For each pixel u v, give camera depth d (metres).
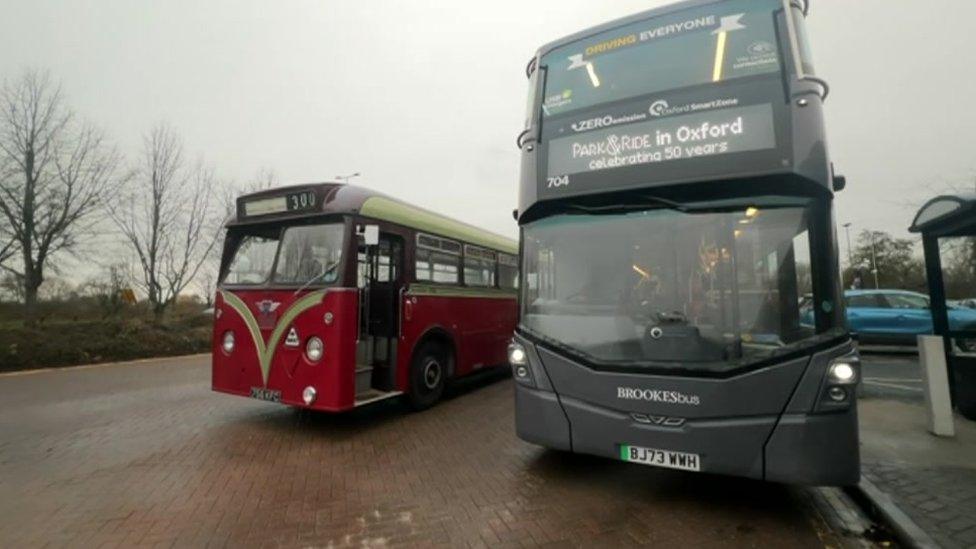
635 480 4.80
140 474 5.00
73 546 3.59
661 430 4.00
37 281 17.56
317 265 6.38
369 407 8.05
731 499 4.38
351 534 3.76
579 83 4.87
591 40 4.94
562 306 4.62
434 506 4.24
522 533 3.77
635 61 4.65
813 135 3.89
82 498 4.42
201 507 4.23
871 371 10.80
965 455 5.13
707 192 4.20
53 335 14.77
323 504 4.29
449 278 8.64
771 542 3.65
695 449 3.89
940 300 7.12
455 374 8.67
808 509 4.18
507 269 10.91
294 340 6.31
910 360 12.39
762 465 3.73
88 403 8.55
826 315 3.73
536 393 4.60
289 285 6.48
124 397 9.06
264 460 5.43
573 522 3.95
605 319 4.41
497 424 6.95
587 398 4.32
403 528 3.85
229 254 7.18
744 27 4.29
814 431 3.63
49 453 5.69
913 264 41.81
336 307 6.11
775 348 3.79
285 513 4.12
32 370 12.84
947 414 5.84
